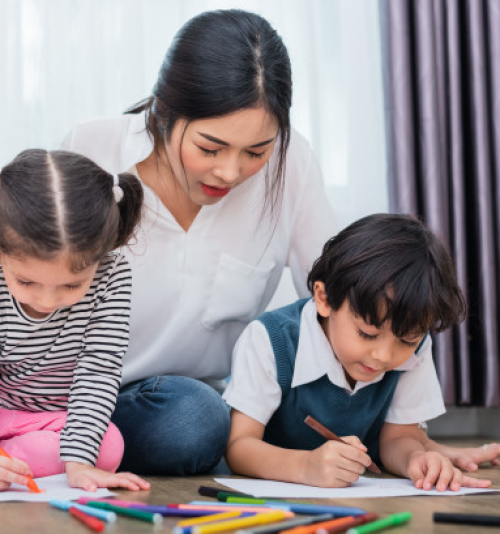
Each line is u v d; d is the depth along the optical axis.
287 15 2.05
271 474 1.25
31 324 1.23
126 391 1.44
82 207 1.10
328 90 2.09
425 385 1.43
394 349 1.21
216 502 1.03
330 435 1.22
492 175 2.10
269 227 1.54
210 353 1.56
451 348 2.03
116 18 1.92
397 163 2.05
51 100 1.88
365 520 0.91
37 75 1.89
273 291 1.63
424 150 2.06
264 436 1.48
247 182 1.50
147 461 1.36
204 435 1.33
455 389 2.07
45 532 0.87
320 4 2.09
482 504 1.06
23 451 1.24
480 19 2.10
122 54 1.90
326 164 2.07
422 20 2.06
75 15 1.90
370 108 2.08
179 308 1.48
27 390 1.29
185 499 1.08
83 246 1.08
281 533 0.82
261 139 1.25
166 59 1.30
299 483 1.21
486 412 2.22
